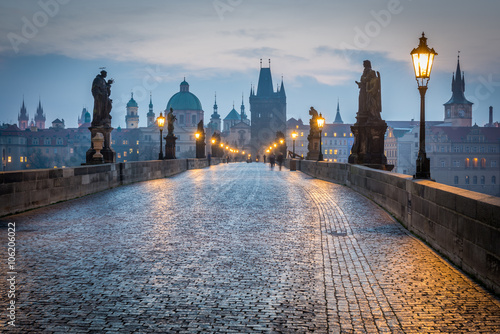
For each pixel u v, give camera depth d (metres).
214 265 8.39
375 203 17.47
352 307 6.31
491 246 6.99
